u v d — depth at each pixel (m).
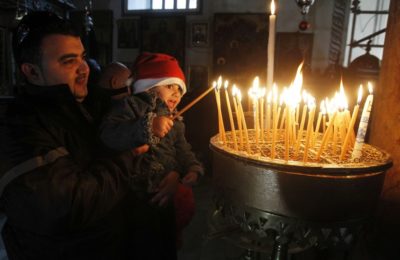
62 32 0.85
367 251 1.83
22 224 0.77
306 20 4.75
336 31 4.70
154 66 1.21
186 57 5.23
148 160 1.08
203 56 5.17
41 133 0.78
